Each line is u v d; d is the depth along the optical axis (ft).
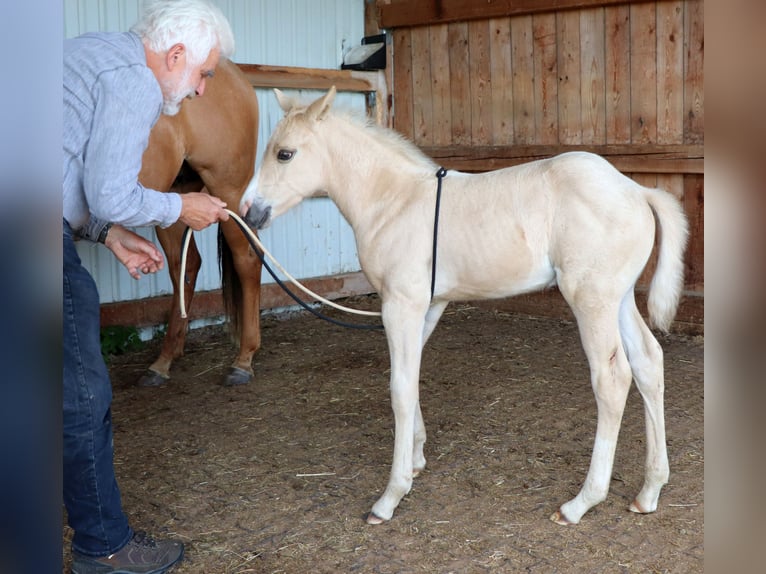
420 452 9.57
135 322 16.66
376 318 18.90
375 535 8.17
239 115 12.86
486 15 18.66
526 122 18.80
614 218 7.55
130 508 8.95
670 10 16.10
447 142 20.36
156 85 6.81
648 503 8.39
